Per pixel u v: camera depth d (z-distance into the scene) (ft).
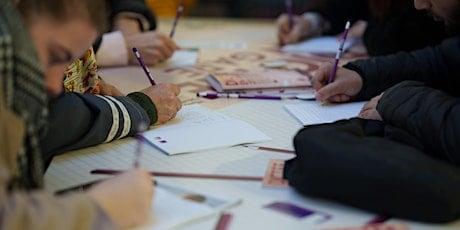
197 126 4.10
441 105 3.32
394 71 4.81
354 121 3.50
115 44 5.94
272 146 3.80
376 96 4.56
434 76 4.80
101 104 3.75
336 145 2.94
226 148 3.74
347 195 2.90
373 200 2.85
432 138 3.28
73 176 3.32
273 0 10.06
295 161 3.19
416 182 2.77
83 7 2.65
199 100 4.81
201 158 3.57
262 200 3.02
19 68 2.52
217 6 10.62
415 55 4.93
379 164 2.82
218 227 2.74
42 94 2.62
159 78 5.53
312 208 2.94
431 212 2.80
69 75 4.04
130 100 4.00
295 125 4.24
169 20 9.25
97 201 2.52
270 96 4.94
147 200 2.76
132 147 3.74
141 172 2.88
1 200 2.30
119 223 2.63
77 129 3.59
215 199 3.00
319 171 2.92
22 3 2.57
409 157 2.89
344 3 7.87
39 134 2.77
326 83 4.91
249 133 3.99
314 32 7.72
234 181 3.25
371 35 6.54
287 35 7.40
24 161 2.64
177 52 6.71
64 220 2.33
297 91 5.13
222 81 5.13
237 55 6.70
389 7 6.40
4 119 2.45
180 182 3.23
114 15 6.39
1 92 2.45
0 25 2.47
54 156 3.56
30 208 2.31
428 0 4.10
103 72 5.70
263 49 7.08
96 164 3.48
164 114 4.12
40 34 2.59
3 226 2.25
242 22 9.19
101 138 3.72
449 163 3.14
